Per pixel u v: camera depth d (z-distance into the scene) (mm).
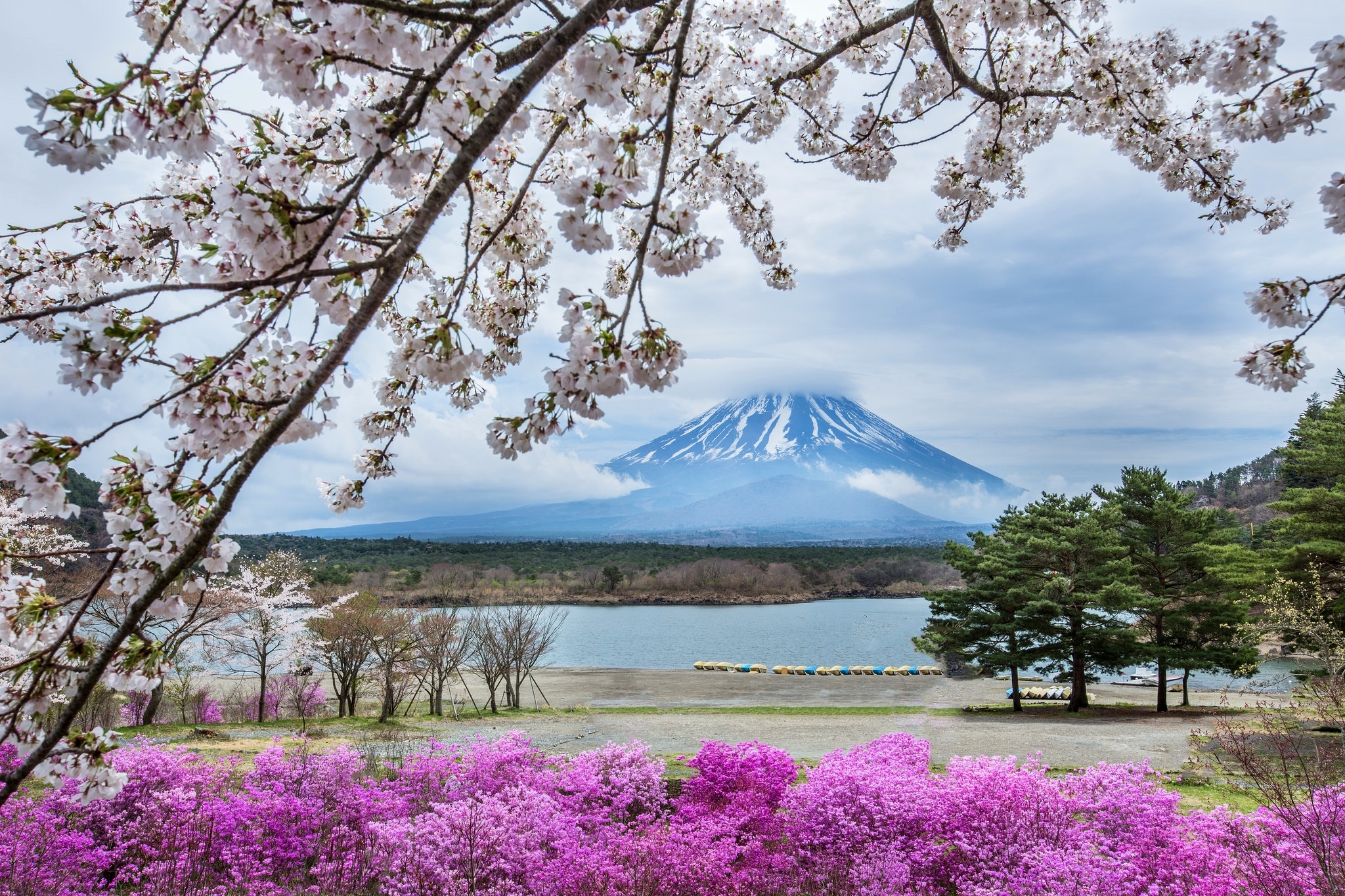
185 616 2316
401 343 3600
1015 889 6969
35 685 2066
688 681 38312
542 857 7285
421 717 25625
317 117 3068
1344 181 2621
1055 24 4766
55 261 3393
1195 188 5039
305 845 8000
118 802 7809
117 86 1846
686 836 7992
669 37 4156
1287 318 2816
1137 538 27875
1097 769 8422
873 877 7473
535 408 2295
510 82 2178
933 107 5477
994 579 27703
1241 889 6504
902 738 11055
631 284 2324
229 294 1992
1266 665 32906
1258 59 3004
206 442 2186
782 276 4875
